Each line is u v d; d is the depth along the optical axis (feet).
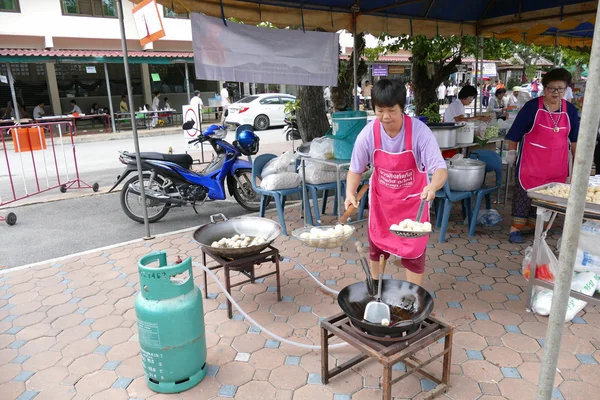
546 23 21.04
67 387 8.78
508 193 22.72
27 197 24.98
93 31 57.98
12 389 8.76
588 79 4.75
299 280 13.29
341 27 18.04
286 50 16.94
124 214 21.33
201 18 14.64
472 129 18.66
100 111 65.46
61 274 14.17
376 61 75.56
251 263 11.23
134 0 14.56
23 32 53.78
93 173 32.40
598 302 9.63
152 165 18.51
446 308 11.34
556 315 5.55
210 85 79.46
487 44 30.19
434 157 8.96
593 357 9.18
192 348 8.41
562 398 8.05
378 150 9.42
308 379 8.80
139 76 73.31
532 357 9.24
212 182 19.67
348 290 8.47
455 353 9.45
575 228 5.16
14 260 15.97
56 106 66.08
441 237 15.92
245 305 11.83
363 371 8.98
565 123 13.74
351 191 9.75
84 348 10.09
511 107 32.19
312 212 20.31
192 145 30.12
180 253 15.76
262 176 18.61
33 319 11.42
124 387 8.73
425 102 31.53
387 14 19.15
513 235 15.66
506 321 10.64
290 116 43.88
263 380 8.81
